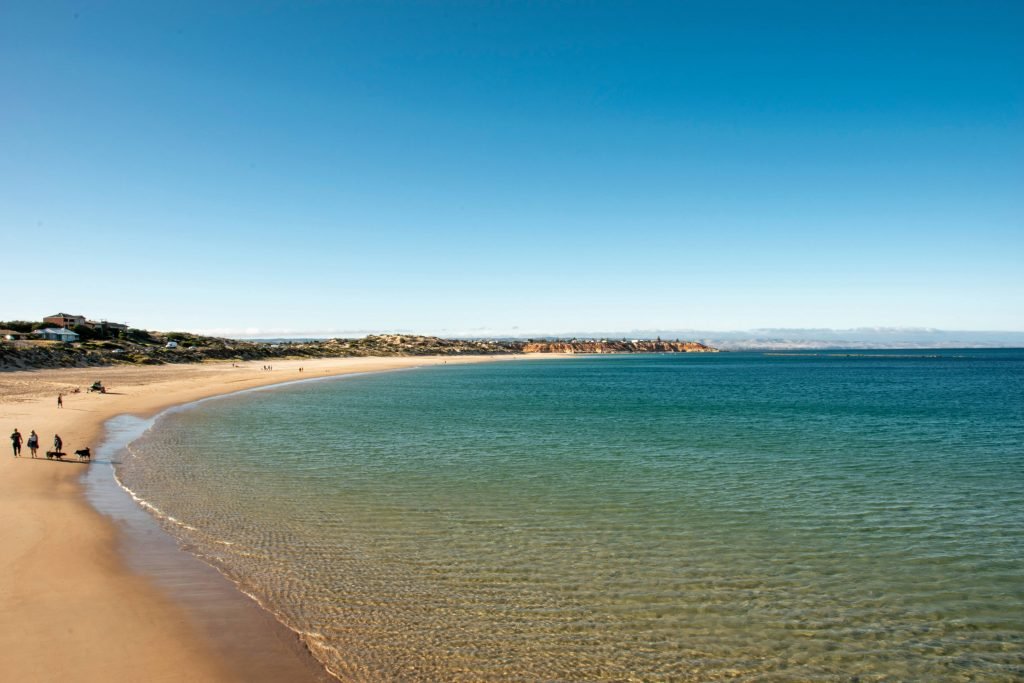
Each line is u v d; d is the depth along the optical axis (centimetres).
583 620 1370
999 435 4081
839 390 8312
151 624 1230
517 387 9069
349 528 1988
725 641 1292
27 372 8756
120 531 1839
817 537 1955
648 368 17650
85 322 14800
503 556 1756
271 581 1525
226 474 2753
